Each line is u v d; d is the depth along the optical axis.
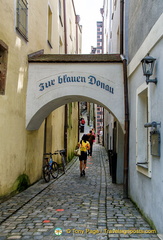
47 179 9.41
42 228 4.69
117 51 11.47
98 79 8.00
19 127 7.44
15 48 7.02
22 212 5.68
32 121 8.16
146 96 6.20
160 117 4.32
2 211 5.63
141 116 6.18
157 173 4.42
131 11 7.21
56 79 8.07
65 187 8.67
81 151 11.19
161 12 4.39
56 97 8.02
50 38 11.48
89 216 5.44
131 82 7.20
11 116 6.81
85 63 8.05
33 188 8.17
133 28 6.88
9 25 6.53
